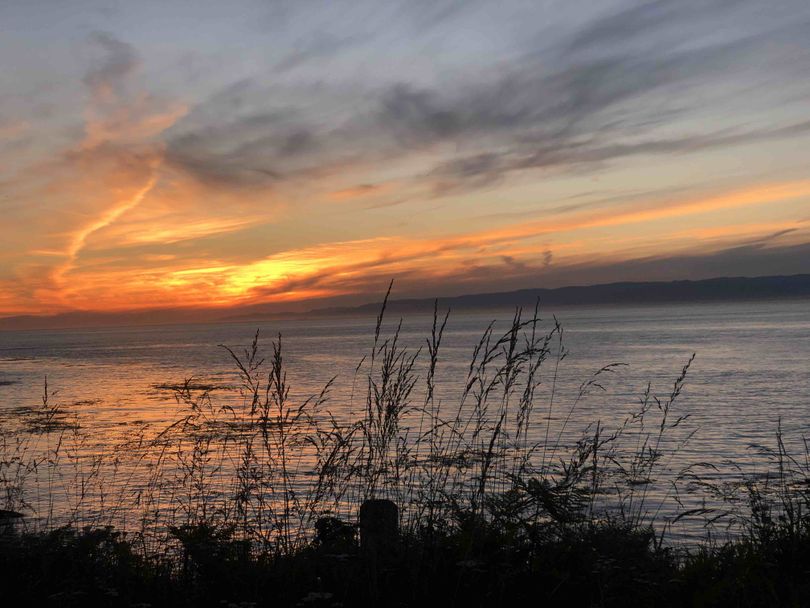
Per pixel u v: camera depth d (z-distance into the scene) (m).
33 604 4.24
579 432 21.78
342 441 5.24
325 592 4.10
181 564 4.81
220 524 5.18
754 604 3.96
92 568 4.74
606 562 4.13
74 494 7.65
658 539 5.97
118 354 144.62
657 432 24.44
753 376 60.09
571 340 133.75
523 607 4.02
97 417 35.03
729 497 6.28
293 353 119.12
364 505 4.75
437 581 4.23
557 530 4.52
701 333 151.12
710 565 4.39
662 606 4.03
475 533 4.47
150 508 6.48
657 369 68.50
